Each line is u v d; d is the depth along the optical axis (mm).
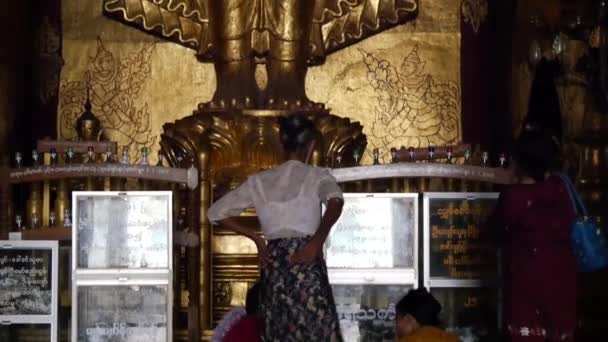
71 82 13531
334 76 13742
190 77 13633
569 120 12398
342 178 9609
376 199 9078
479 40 13820
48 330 9188
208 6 13375
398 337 7180
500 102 13664
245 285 11477
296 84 12977
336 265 9039
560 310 7719
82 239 9039
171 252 9078
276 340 7004
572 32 12289
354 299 9039
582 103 12391
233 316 7559
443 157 10719
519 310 7805
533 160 8008
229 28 12969
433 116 13758
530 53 12812
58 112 13469
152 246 9078
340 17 13508
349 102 13750
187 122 12477
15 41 12812
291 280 6980
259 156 12320
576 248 7906
